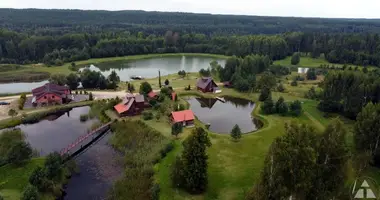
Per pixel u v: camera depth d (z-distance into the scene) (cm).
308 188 3378
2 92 10956
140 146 6038
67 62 17312
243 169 5175
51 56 17312
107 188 4847
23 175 4944
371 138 5000
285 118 7800
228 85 11288
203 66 17438
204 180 4556
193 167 4488
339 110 8044
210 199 4409
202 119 8006
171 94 9538
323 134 3709
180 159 4741
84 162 5631
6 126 7125
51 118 7888
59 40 19525
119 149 6109
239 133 6238
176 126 6306
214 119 8038
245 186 4666
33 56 17788
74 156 5850
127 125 6869
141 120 7438
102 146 6300
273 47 18650
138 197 4391
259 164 5334
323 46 18925
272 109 8169
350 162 4053
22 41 17462
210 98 10006
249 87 10456
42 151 6000
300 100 9381
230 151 5856
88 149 6156
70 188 4844
